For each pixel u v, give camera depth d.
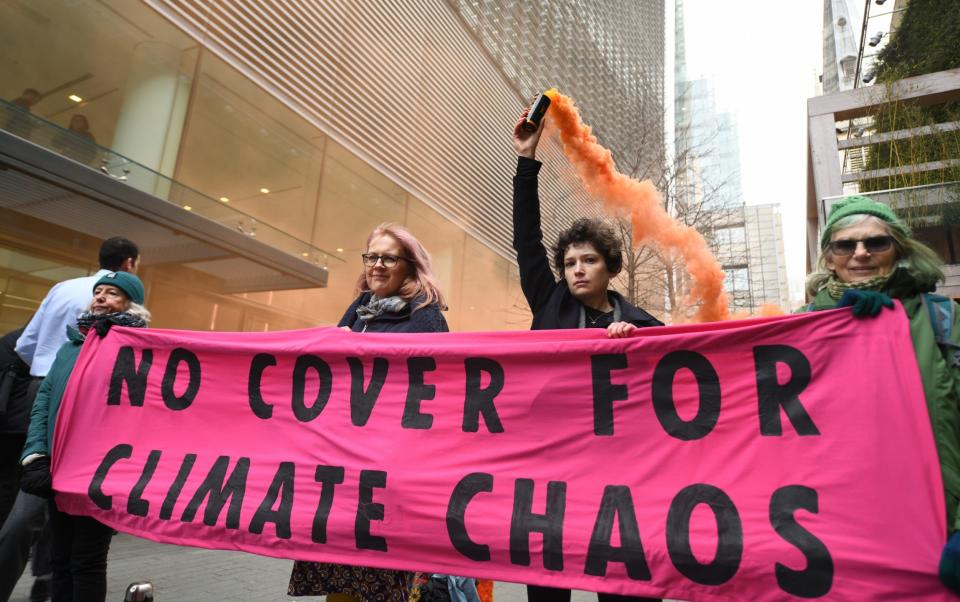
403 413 2.44
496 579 2.07
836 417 1.88
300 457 2.50
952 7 10.37
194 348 2.84
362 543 2.27
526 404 2.31
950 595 1.58
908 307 1.91
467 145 20.42
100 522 2.59
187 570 4.40
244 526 2.43
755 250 42.78
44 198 8.21
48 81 9.75
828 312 2.00
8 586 2.98
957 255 8.27
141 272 11.30
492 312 21.02
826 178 10.12
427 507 2.24
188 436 2.70
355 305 3.02
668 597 1.89
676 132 13.85
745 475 1.95
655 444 2.11
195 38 11.53
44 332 3.43
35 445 2.73
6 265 9.21
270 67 13.03
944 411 1.69
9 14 9.33
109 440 2.76
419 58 18.14
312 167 14.28
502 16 24.31
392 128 16.77
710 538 1.90
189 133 11.62
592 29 32.50
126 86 10.76
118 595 3.63
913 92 9.84
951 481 1.63
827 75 22.83
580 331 2.36
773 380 2.03
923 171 9.01
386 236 2.76
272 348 2.74
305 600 3.79
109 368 2.90
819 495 1.82
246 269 11.77
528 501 2.15
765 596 1.79
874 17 12.63
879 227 2.01
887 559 1.66
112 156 8.38
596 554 2.00
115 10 10.41
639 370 2.21
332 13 14.71
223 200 12.30
